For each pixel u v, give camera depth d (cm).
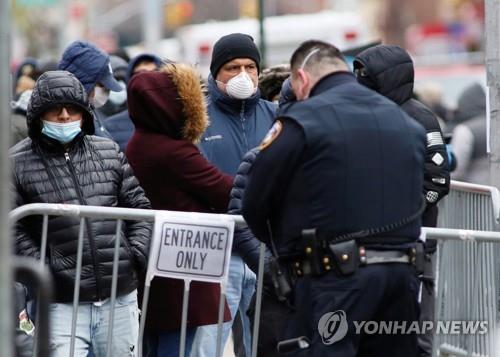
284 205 1081
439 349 1357
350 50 2159
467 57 5022
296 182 1066
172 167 1329
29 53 6931
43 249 1196
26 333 1187
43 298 838
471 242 1304
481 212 1412
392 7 8031
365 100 1095
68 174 1247
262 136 1438
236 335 1505
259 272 1220
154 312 1321
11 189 1227
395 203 1076
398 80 1358
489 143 1358
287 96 1369
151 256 1210
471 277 1320
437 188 1353
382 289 1065
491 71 1345
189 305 1323
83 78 1558
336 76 1110
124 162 1288
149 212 1209
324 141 1057
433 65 4416
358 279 1057
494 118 1348
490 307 1321
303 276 1077
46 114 1233
